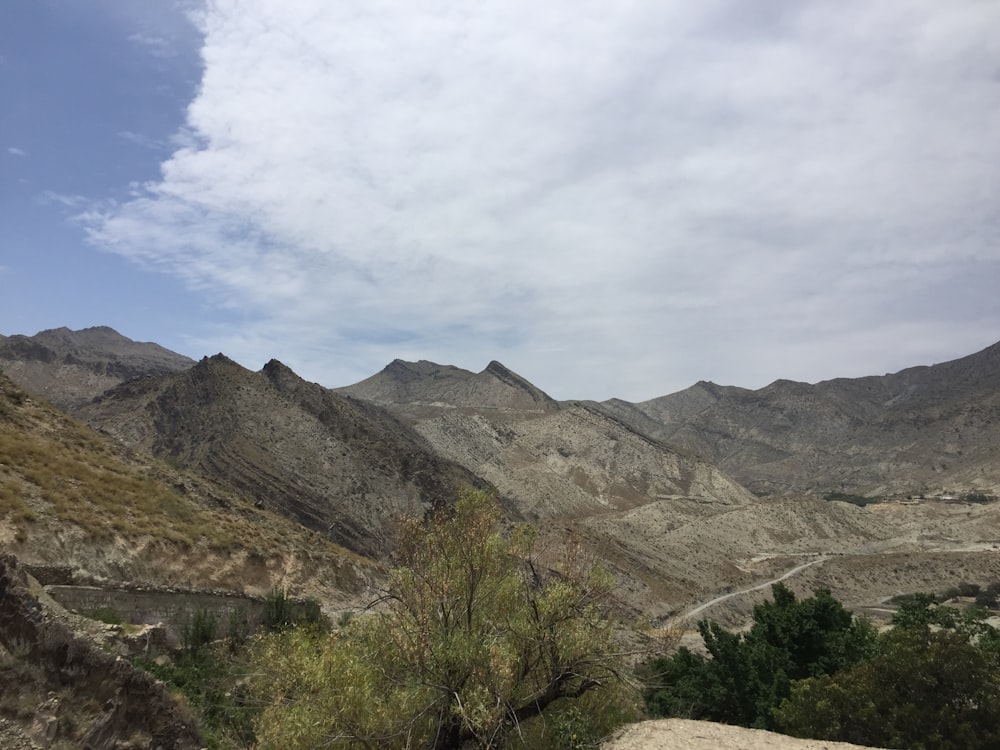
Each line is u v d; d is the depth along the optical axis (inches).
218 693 598.5
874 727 533.0
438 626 457.4
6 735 363.6
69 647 419.5
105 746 408.2
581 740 442.0
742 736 436.1
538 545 536.7
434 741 422.9
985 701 519.2
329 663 429.4
